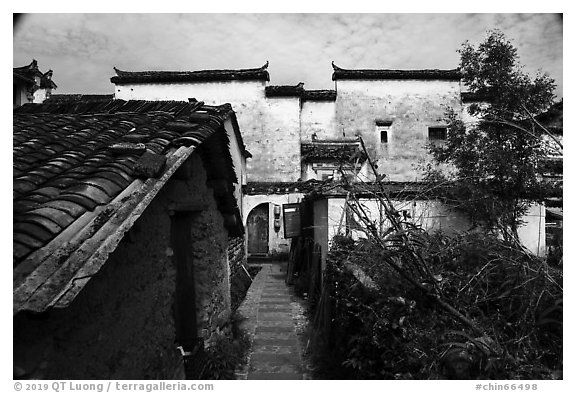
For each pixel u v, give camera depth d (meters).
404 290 3.14
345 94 15.85
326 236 6.08
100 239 1.76
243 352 4.98
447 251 3.92
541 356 2.65
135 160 2.55
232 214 5.11
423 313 2.96
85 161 2.53
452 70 15.55
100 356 2.11
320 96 15.70
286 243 13.67
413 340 2.67
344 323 3.81
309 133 15.78
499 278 3.52
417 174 14.62
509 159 6.46
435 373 2.43
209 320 4.32
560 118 6.79
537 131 6.33
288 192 13.56
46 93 13.05
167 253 3.23
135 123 3.46
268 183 13.98
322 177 13.83
